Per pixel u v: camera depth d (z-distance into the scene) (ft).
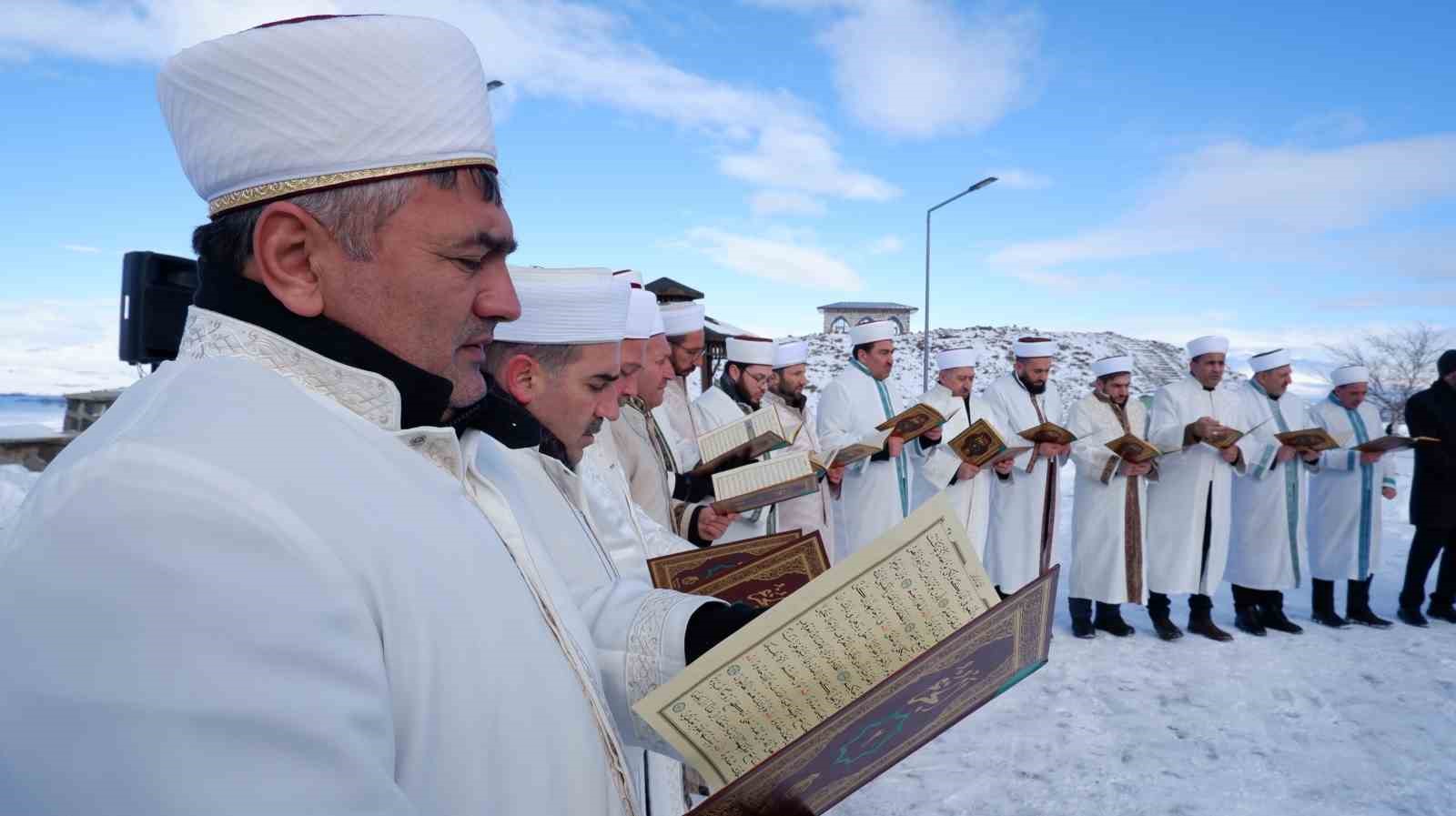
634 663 3.77
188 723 1.64
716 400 17.01
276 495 1.96
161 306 4.56
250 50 2.29
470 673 2.25
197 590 1.73
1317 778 12.78
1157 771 13.01
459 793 2.18
